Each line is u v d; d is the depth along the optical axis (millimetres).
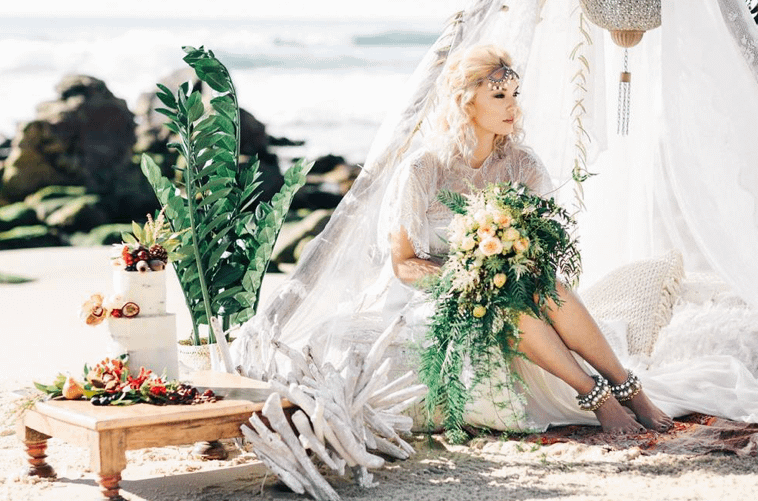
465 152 4012
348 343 3869
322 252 3928
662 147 4703
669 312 4395
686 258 4766
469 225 3615
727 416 3818
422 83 4000
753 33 3953
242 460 3492
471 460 3443
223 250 4391
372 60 24609
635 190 4898
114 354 3215
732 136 3943
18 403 3172
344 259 3938
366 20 24656
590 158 4262
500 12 4141
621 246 4926
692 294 4547
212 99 4547
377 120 23625
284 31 24688
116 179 16781
